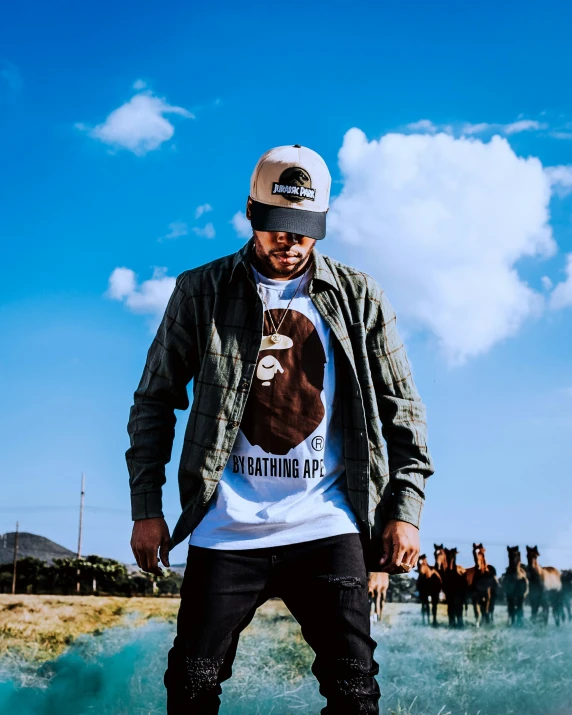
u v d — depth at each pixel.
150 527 2.87
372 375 3.01
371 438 2.88
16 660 6.24
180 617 2.78
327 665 2.70
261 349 2.84
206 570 2.74
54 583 19.02
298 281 2.90
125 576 17.42
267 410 2.80
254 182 2.84
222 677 2.83
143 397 2.99
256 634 7.94
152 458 2.94
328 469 2.85
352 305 2.96
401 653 7.59
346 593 2.71
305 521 2.76
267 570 2.75
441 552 14.93
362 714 2.63
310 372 2.84
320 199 2.83
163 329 2.98
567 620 14.22
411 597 18.38
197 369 2.97
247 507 2.77
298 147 2.88
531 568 14.47
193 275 2.97
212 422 2.79
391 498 2.94
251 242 2.96
